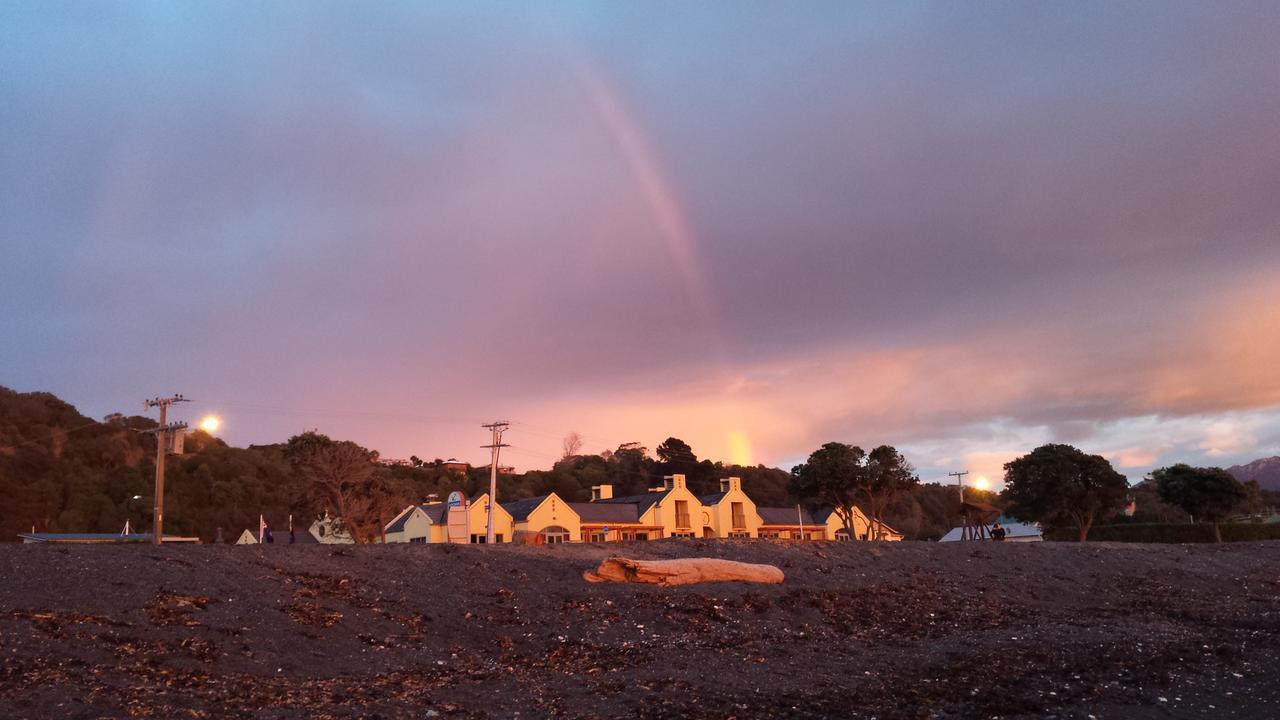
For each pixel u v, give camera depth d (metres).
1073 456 59.84
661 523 77.25
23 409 100.25
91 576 16.86
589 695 14.45
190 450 108.69
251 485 101.25
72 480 92.50
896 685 16.05
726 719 13.12
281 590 18.38
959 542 34.75
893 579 27.69
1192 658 19.59
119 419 110.19
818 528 84.69
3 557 17.17
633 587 22.69
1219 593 30.23
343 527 59.16
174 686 12.54
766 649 18.95
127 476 96.00
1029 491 60.78
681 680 15.56
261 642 15.47
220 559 19.58
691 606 21.73
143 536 56.97
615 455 140.00
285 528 95.56
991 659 18.67
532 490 119.38
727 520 80.50
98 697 11.40
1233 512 63.50
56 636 13.70
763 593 23.77
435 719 12.53
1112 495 59.06
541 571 23.30
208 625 15.68
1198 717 14.71
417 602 19.58
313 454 57.25
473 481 119.88
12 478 89.31
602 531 74.62
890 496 59.38
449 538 54.59
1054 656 19.22
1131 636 22.14
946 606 25.41
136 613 15.52
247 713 11.73
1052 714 14.34
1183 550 37.22
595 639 18.83
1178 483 63.06
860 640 20.64
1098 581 30.45
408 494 61.09
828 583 26.08
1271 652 20.45
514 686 14.91
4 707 10.59
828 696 14.95
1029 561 32.06
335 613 17.77
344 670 14.98
